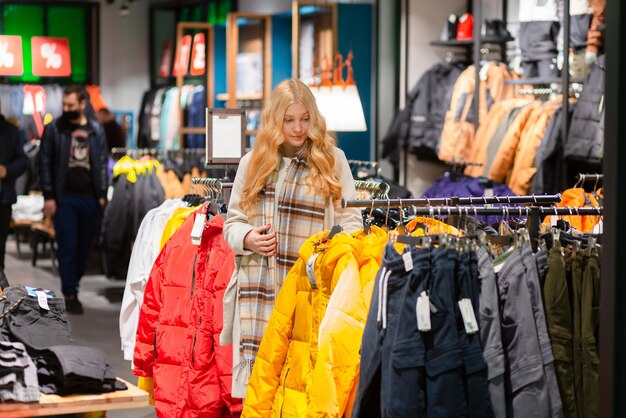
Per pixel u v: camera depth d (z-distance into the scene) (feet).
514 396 10.52
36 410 10.93
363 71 33.60
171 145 45.50
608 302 9.50
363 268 11.66
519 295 10.62
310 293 11.85
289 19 37.24
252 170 13.03
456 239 10.84
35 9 50.98
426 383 10.16
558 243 10.92
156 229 16.92
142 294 17.08
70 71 49.60
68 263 28.30
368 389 10.71
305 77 35.24
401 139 31.22
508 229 11.85
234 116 16.37
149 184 29.35
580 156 22.75
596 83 22.50
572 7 25.32
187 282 14.26
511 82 27.43
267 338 12.10
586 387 10.73
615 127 9.42
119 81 52.70
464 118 29.14
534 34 27.07
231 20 35.55
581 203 16.78
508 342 10.59
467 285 10.39
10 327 11.96
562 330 10.77
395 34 33.24
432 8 32.45
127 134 50.42
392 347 10.30
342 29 33.42
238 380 13.07
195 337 13.91
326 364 11.07
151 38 52.80
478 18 28.73
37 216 38.91
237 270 13.24
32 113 48.08
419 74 32.45
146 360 14.75
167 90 47.34
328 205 12.98
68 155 27.96
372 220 14.23
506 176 25.61
